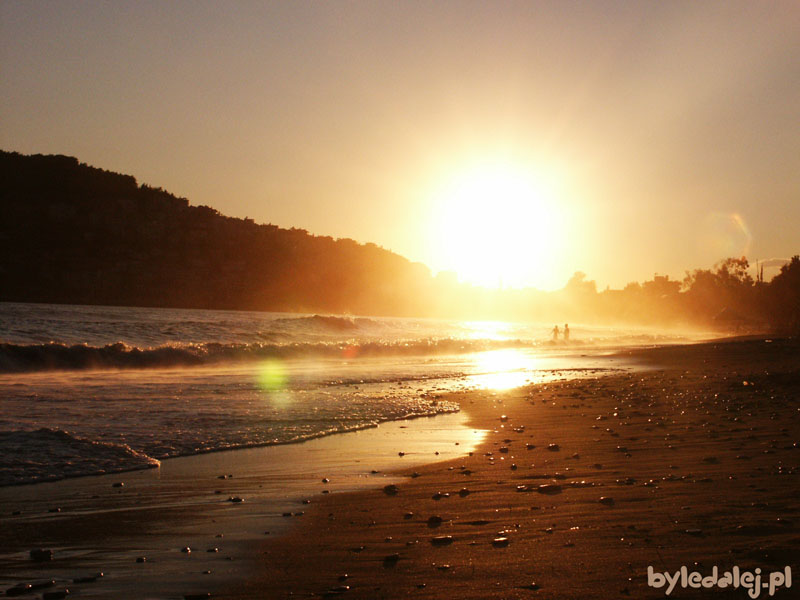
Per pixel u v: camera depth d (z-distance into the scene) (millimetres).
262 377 24688
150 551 6355
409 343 44406
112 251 119000
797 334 83500
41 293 104688
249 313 99500
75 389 19359
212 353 33125
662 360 35594
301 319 63281
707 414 14398
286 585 5367
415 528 6844
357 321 68625
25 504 8141
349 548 6250
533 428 13805
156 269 119625
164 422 14023
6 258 108938
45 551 6285
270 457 11062
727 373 25891
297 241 147625
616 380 24250
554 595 4844
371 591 5129
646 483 8219
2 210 117812
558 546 5938
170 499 8375
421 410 16688
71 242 118375
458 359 38031
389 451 11570
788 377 21234
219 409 16016
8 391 18531
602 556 5582
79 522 7391
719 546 5648
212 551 6312
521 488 8414
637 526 6375
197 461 10719
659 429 12742
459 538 6371
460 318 171250
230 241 136000
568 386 22406
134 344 39531
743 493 7410
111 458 10570
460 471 9727
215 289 121375
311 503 8094
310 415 15484
